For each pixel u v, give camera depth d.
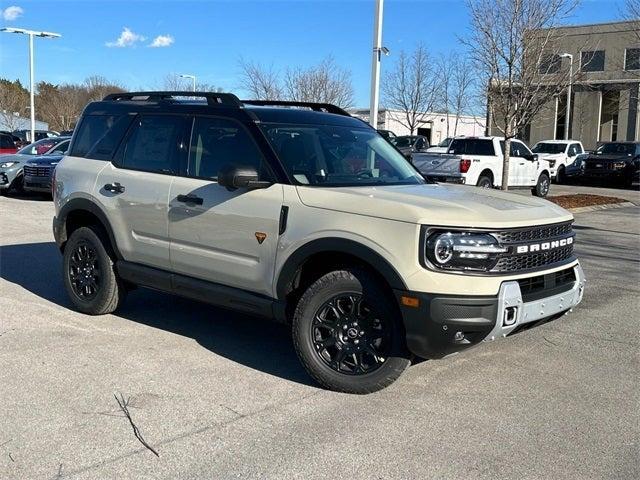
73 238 6.46
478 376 5.03
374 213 4.44
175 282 5.61
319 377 4.68
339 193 4.71
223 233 5.17
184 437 3.96
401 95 36.34
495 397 4.63
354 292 4.53
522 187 19.27
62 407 4.34
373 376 4.53
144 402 4.44
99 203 6.13
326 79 29.73
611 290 7.92
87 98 64.88
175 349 5.53
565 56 17.55
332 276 4.62
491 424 4.19
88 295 6.41
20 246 10.19
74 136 6.73
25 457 3.68
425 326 4.22
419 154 17.88
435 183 5.78
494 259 4.27
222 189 5.20
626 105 42.56
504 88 16.02
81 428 4.05
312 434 4.01
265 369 5.11
